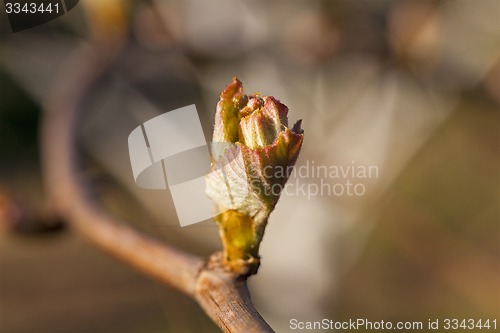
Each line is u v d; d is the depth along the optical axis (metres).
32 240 0.21
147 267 0.17
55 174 0.21
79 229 0.20
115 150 0.30
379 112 0.33
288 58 0.33
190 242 0.29
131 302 0.44
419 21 0.31
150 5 0.30
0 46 0.34
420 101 0.32
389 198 0.34
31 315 0.44
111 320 0.43
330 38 0.32
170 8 0.31
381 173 0.33
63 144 0.22
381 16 0.32
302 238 0.32
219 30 0.33
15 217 0.21
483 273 0.35
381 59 0.32
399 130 0.33
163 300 0.27
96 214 0.20
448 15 0.31
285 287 0.32
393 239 0.35
